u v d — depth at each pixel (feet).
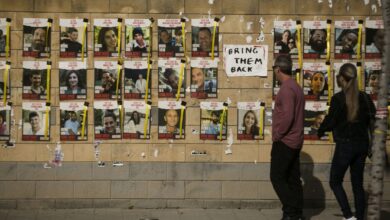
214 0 25.22
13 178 25.18
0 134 25.12
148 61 25.20
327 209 25.71
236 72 25.36
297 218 22.68
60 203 25.27
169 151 25.35
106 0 25.07
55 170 25.22
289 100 21.86
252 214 24.72
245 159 25.49
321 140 25.67
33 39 25.04
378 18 25.54
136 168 25.32
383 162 17.30
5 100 25.07
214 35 25.25
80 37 25.08
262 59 25.35
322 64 25.53
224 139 25.44
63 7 25.03
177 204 25.45
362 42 25.58
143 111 25.26
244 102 25.40
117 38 25.11
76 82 25.13
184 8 25.17
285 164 22.26
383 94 17.11
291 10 25.38
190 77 25.30
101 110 25.21
